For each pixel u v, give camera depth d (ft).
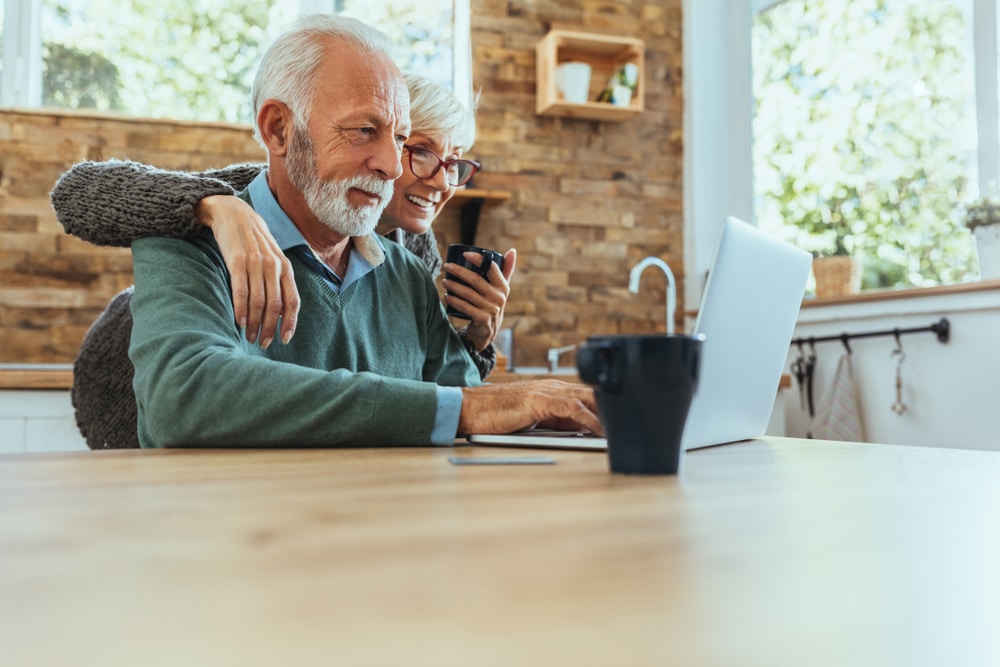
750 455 3.06
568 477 2.26
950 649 0.92
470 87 10.69
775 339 3.59
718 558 1.30
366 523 1.54
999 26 8.54
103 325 5.61
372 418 3.17
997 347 8.07
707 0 11.58
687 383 2.28
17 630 0.91
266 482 2.10
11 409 7.29
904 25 9.53
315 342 4.49
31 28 9.91
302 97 4.43
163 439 3.22
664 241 11.40
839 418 9.25
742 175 11.45
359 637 0.89
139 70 10.23
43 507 1.69
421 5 10.99
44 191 9.39
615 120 11.19
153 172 3.97
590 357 2.31
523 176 10.83
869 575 1.21
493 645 0.88
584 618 0.98
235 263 3.56
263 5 10.61
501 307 5.19
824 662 0.87
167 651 0.85
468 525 1.53
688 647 0.89
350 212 4.55
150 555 1.27
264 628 0.92
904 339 8.95
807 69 10.72
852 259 9.79
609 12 11.25
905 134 9.52
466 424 3.32
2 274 9.25
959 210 8.91
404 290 5.12
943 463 2.78
